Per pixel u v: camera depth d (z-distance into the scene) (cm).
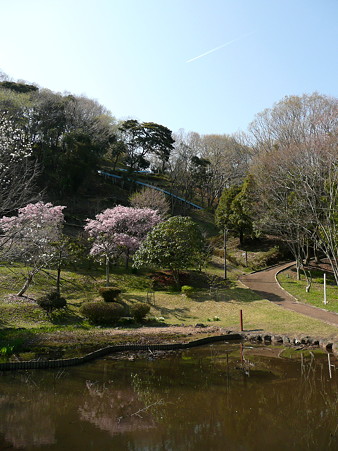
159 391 1005
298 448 702
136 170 6069
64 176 4209
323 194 2697
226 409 888
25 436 730
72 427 776
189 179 5666
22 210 2492
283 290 2759
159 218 3173
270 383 1075
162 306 2178
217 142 6088
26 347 1391
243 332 1698
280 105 4497
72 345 1445
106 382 1073
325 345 1494
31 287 2219
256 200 3781
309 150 2703
